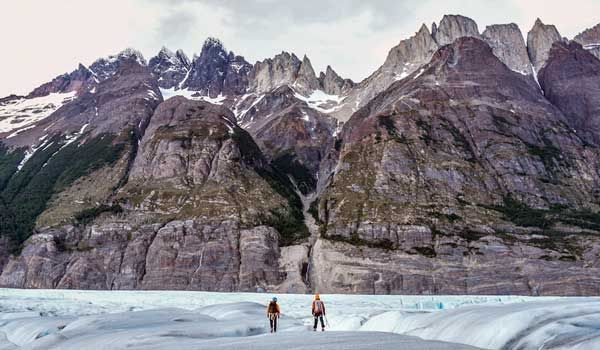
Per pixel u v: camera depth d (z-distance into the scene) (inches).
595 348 842.8
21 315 2647.6
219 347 1065.5
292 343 1058.1
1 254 7106.3
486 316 1242.0
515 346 1002.7
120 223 7219.5
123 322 1932.8
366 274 5944.9
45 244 6884.8
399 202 7057.1
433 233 6412.4
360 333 1205.1
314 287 6181.1
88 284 6446.9
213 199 7386.8
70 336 1608.0
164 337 1402.6
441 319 1413.6
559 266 5659.5
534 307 1224.2
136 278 6545.3
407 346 958.4
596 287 5383.9
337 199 7470.5
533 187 7514.8
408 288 5787.4
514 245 6082.7
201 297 4810.5
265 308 2787.9
